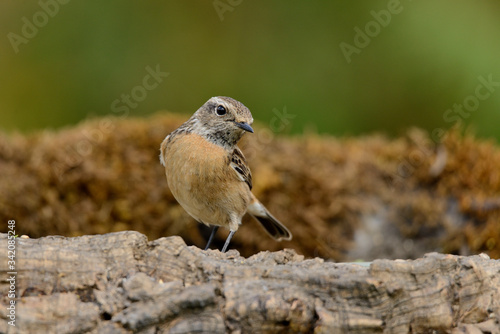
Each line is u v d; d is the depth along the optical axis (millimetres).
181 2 17469
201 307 5965
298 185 12219
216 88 17469
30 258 6316
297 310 6039
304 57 17500
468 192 11883
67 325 5883
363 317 6059
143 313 5859
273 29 17609
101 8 16875
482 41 16281
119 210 11547
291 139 13734
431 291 6312
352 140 13992
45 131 12633
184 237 11977
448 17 16594
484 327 6426
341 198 12219
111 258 6562
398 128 17469
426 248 11875
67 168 11367
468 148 12406
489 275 6910
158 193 11742
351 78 17422
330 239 12094
